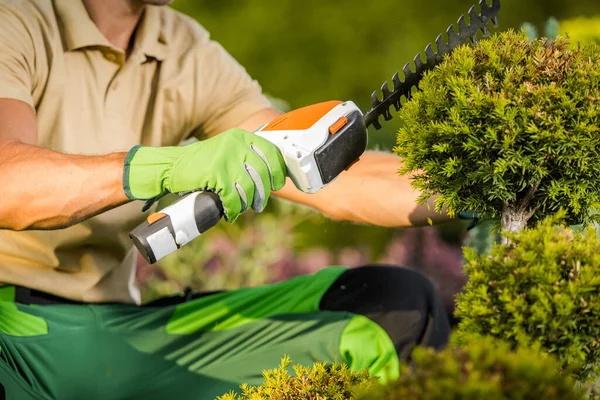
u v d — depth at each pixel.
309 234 6.98
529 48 2.33
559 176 2.29
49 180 2.62
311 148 2.40
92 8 3.31
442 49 2.56
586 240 2.03
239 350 3.27
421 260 5.89
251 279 5.39
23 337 3.04
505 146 2.18
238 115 3.61
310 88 8.67
